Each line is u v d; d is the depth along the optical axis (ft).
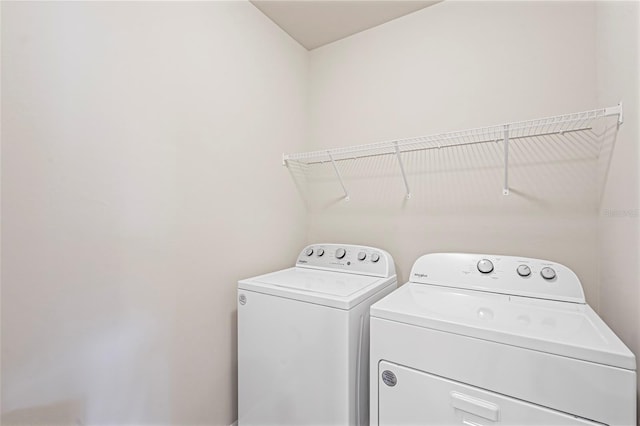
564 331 2.92
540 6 4.73
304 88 6.99
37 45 2.92
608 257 3.81
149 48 3.90
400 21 6.00
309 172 7.02
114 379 3.55
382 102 6.16
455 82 5.39
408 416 3.36
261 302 4.59
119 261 3.59
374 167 6.22
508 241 4.89
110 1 3.50
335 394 3.89
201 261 4.59
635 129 2.87
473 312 3.49
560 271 4.09
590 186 4.34
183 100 4.33
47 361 3.02
